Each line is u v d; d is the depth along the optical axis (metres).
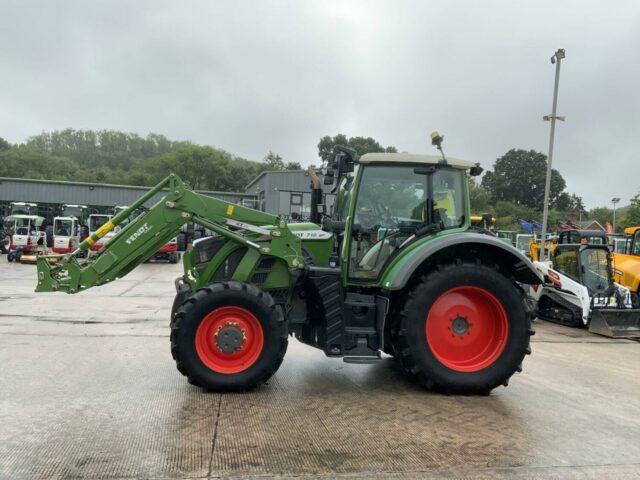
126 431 3.51
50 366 5.18
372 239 4.90
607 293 8.98
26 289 11.77
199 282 4.85
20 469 2.92
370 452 3.30
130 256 4.75
